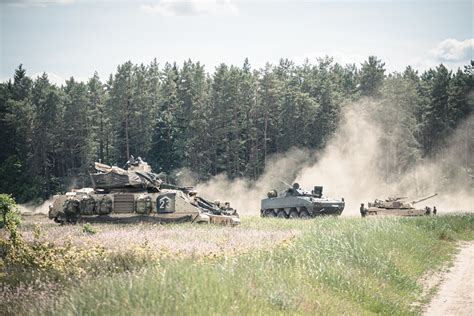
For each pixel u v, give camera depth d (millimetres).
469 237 52188
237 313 19078
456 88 146625
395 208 70938
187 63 159375
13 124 135500
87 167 137500
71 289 21281
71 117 138500
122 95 139250
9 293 22156
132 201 51531
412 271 33562
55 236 39156
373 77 160000
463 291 30047
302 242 33312
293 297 21844
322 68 181625
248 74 145750
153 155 153125
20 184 132375
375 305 25031
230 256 27734
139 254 28375
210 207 53938
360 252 31844
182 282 20609
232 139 145125
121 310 18016
